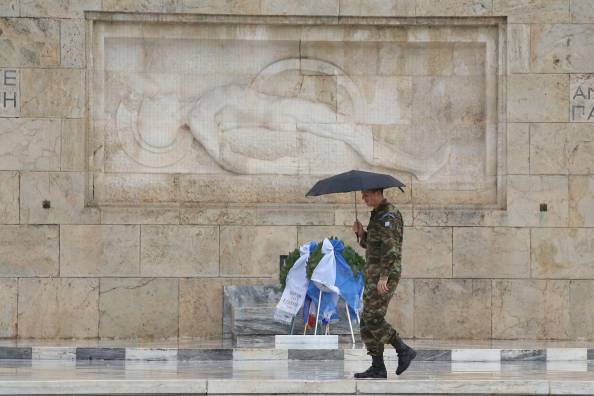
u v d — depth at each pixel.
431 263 38.91
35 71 38.38
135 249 38.44
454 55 39.69
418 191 39.66
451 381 27.33
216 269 38.62
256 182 39.31
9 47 38.34
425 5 39.09
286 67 39.66
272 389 27.05
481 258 38.97
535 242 39.03
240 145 39.47
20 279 38.19
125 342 37.00
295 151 39.62
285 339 34.47
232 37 39.19
